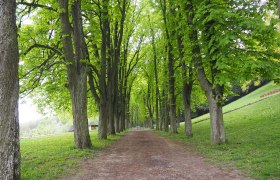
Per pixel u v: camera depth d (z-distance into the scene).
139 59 42.91
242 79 13.67
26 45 18.45
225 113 39.00
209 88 15.89
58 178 8.96
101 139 23.84
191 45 16.39
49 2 18.08
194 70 16.89
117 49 29.47
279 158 9.81
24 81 20.72
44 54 21.70
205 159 11.88
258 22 13.48
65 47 16.27
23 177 8.61
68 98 28.25
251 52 14.37
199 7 14.89
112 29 29.03
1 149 7.34
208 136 22.28
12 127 7.61
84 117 16.78
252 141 14.87
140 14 37.06
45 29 19.28
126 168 10.55
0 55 7.64
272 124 19.64
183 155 13.52
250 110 31.97
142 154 14.49
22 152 15.70
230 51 13.95
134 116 95.81
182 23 17.14
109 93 31.44
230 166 9.95
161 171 9.72
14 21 8.01
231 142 15.56
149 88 56.94
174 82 30.86
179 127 46.72
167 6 27.89
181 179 8.42
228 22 14.22
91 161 12.34
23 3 15.28
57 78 23.28
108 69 28.94
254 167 9.22
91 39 21.80
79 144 16.55
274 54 14.37
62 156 13.47
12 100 7.66
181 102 37.53
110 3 23.23
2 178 7.25
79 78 16.73
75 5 16.75
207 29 15.20
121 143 21.30
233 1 15.20
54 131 68.44
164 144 19.59
